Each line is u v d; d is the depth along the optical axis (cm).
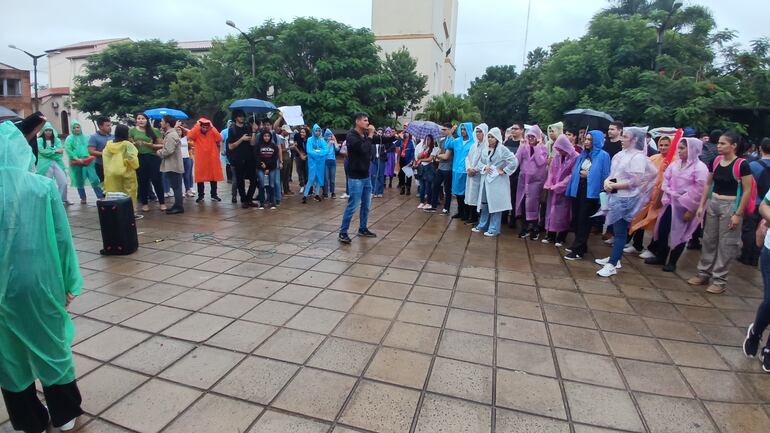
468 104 2941
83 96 3559
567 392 278
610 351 332
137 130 777
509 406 262
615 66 1894
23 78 4112
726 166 448
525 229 687
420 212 878
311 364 301
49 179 217
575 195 565
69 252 225
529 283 475
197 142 888
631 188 486
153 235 638
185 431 235
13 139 204
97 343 325
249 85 2472
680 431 246
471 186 717
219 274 477
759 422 256
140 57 3512
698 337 360
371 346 327
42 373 216
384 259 545
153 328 350
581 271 524
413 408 257
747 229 575
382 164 1070
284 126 1179
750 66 1730
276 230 683
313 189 1086
